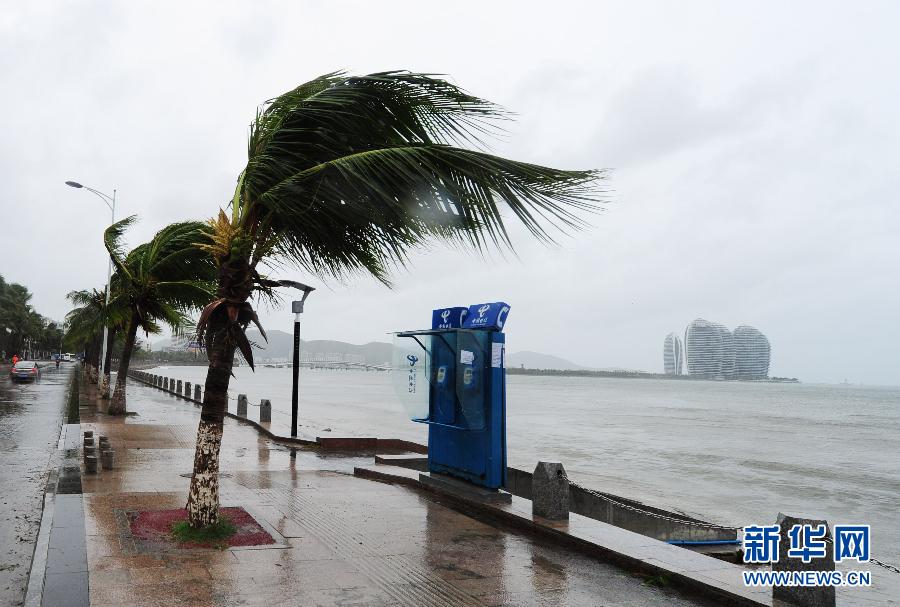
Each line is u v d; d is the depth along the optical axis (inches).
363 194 250.8
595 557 250.1
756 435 1717.5
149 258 769.6
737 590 200.8
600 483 826.2
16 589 229.6
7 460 513.3
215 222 271.1
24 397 1200.2
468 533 284.2
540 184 219.6
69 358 5748.0
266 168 268.1
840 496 828.0
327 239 281.1
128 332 857.5
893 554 524.7
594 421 1994.3
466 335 348.5
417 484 393.4
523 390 5625.0
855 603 351.9
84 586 203.9
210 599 194.9
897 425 2256.4
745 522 620.4
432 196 241.0
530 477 470.6
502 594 207.5
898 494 842.8
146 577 213.2
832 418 2623.0
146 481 399.2
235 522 287.7
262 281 275.6
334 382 5836.6
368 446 634.8
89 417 825.5
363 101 265.3
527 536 280.8
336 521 302.4
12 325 3555.6
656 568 224.4
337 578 218.5
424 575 225.1
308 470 473.4
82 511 307.9
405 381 419.8
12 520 330.3
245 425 831.7
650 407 3038.9
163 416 871.7
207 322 262.5
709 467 1033.5
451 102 250.8
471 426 338.3
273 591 203.6
